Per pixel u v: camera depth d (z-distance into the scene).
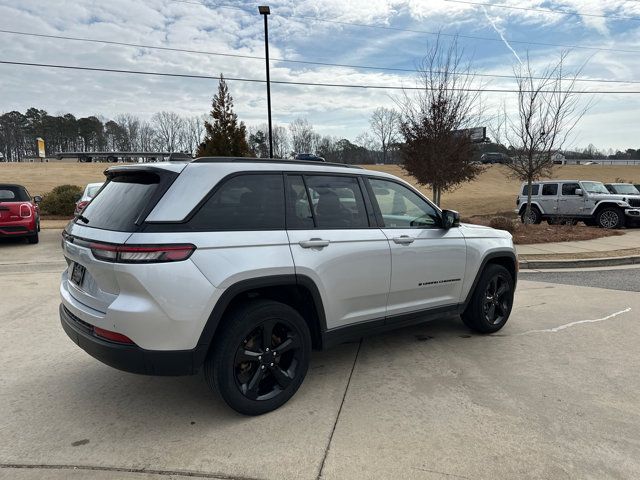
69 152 105.44
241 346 3.25
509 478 2.64
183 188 3.11
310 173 3.79
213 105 18.55
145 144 106.94
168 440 3.04
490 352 4.67
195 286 2.98
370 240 3.95
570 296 7.15
